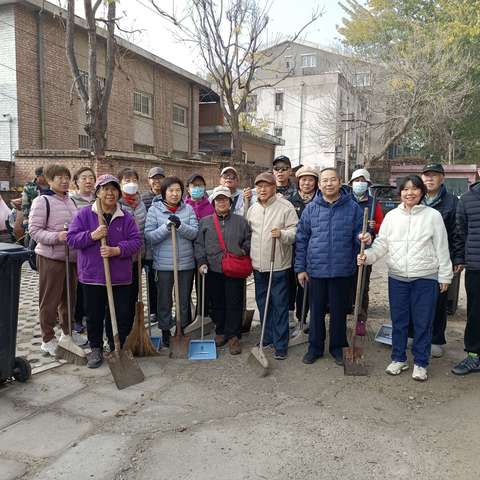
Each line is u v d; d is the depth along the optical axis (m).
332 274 4.32
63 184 4.57
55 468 2.82
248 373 4.26
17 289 3.86
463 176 27.20
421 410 3.55
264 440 3.12
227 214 4.79
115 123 17.25
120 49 16.72
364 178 5.38
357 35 28.83
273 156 27.83
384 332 5.18
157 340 5.05
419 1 28.69
